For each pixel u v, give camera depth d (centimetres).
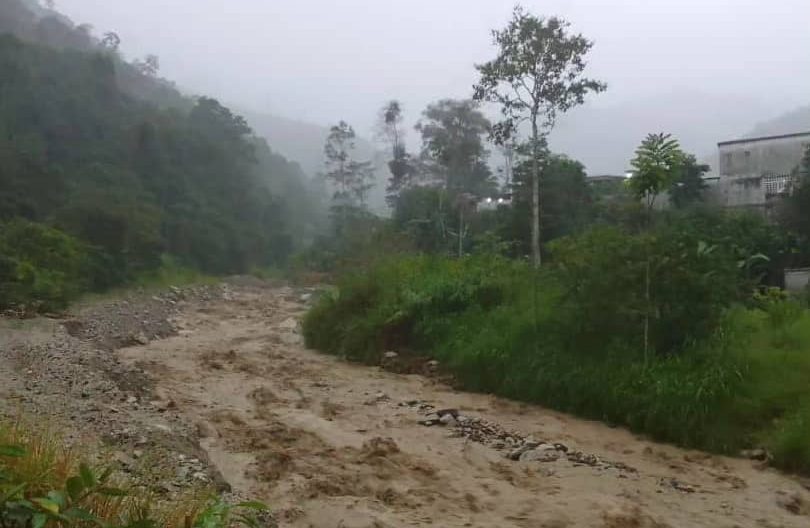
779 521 678
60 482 432
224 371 1383
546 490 746
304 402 1134
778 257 2278
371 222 4650
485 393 1205
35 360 1162
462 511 677
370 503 684
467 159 3856
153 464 681
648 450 895
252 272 5134
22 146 3794
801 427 839
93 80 5441
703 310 1045
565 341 1152
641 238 1077
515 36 1694
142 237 3262
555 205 2669
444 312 1479
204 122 6538
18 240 2288
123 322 1897
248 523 431
